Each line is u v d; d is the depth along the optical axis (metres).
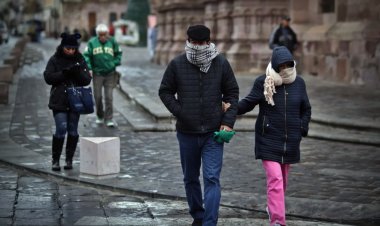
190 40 7.02
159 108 16.31
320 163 11.12
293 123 7.24
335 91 20.14
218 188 7.00
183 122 7.12
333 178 10.00
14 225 7.48
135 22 64.62
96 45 14.78
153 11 44.72
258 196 8.81
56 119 10.08
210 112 7.09
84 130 14.57
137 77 26.50
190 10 35.69
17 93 20.92
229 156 11.71
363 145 12.88
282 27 22.34
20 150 11.98
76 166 10.55
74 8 98.06
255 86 7.37
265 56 27.52
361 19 22.39
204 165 7.08
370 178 10.02
